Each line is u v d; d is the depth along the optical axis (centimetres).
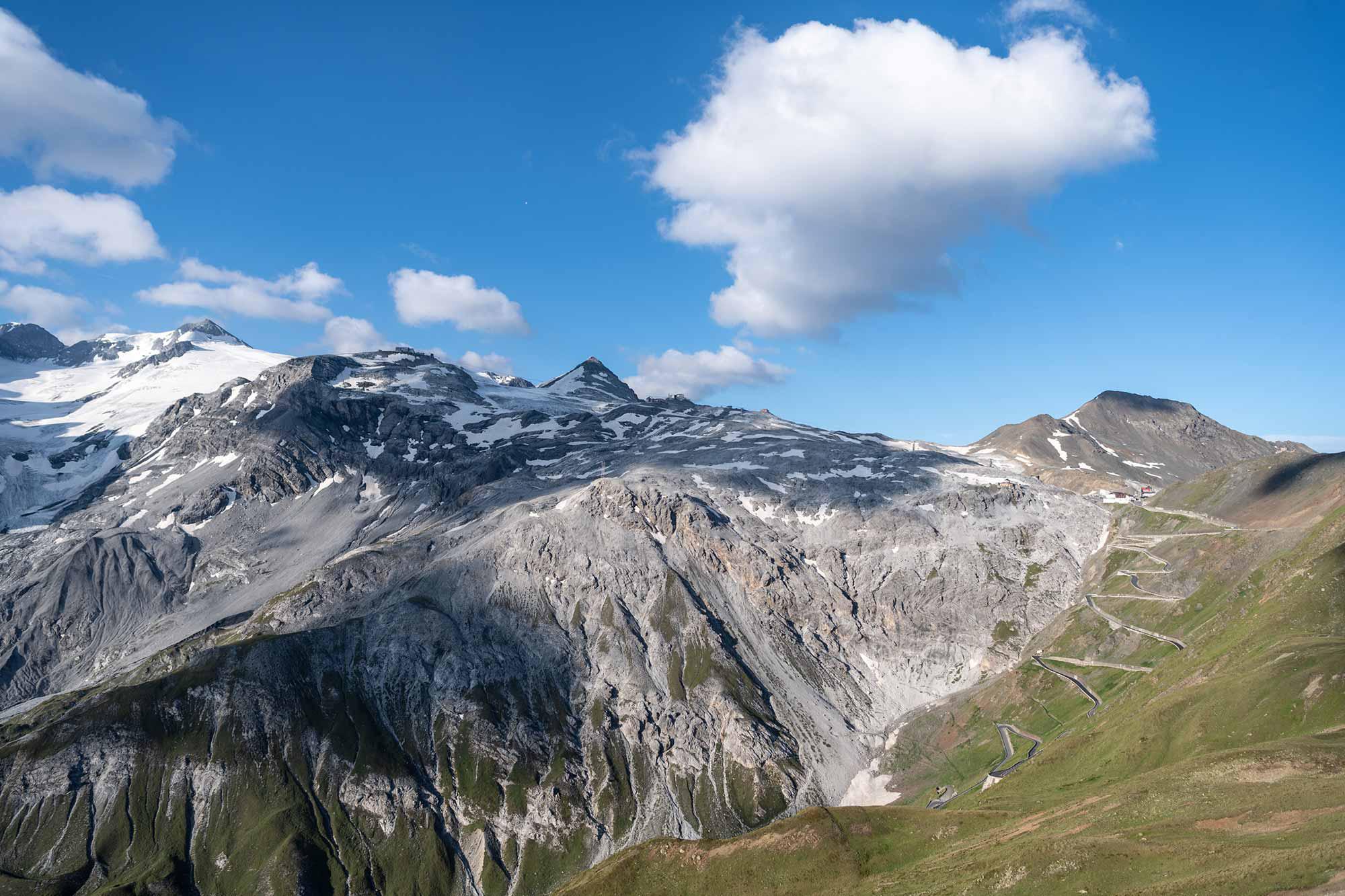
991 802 13512
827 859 12275
